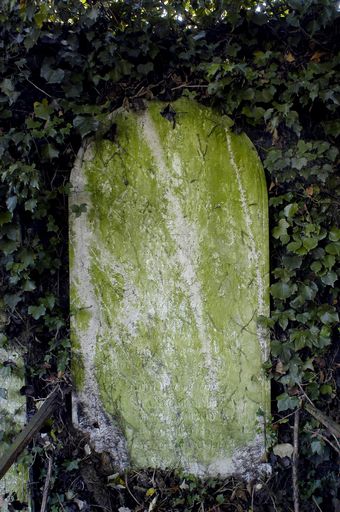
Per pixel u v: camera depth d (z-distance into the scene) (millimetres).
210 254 2672
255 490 2680
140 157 2658
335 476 2711
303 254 2566
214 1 2520
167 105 2639
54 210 2662
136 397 2721
